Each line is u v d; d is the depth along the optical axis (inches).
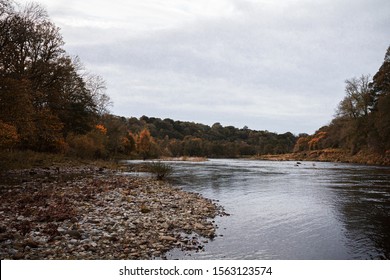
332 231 475.5
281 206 658.2
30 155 1424.7
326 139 3934.5
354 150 2807.6
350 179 1206.3
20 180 879.1
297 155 4062.5
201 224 483.8
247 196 784.9
